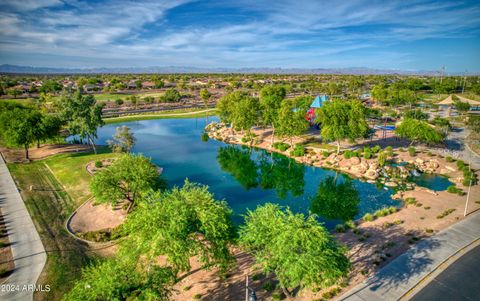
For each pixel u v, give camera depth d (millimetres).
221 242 27688
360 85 186250
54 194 48969
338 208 47938
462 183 52844
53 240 35031
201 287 28297
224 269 28719
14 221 39031
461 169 59719
